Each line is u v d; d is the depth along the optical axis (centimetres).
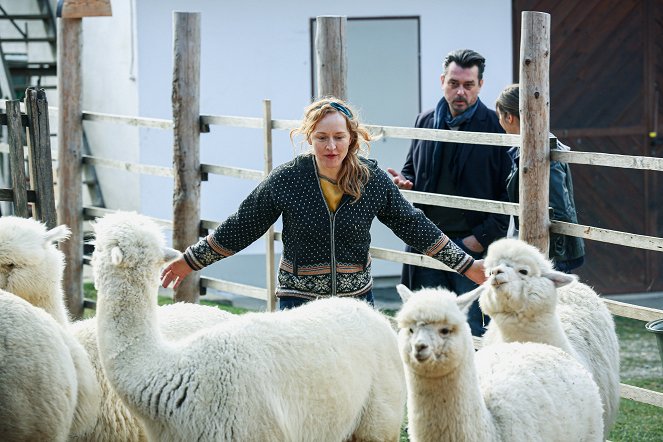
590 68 1338
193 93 942
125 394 491
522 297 581
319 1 1328
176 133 945
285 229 580
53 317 595
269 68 1330
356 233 573
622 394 699
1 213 1422
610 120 1345
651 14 1339
